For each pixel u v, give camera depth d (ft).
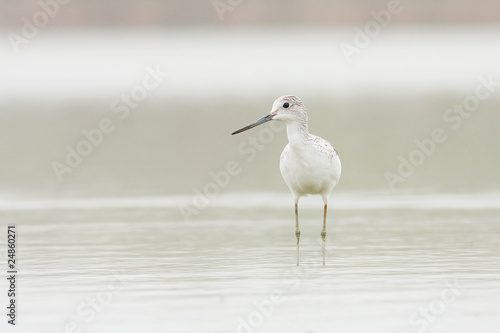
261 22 189.47
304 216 55.31
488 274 39.06
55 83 132.98
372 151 77.36
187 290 37.11
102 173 70.85
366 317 33.01
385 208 57.36
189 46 180.24
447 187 64.03
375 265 41.27
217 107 104.47
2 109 104.99
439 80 130.00
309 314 33.50
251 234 49.88
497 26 196.54
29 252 44.98
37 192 63.87
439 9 191.42
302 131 46.26
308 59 160.45
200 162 74.79
